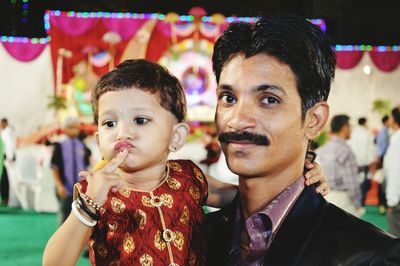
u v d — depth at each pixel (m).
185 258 1.75
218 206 1.97
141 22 10.00
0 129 9.95
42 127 9.95
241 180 1.54
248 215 1.55
